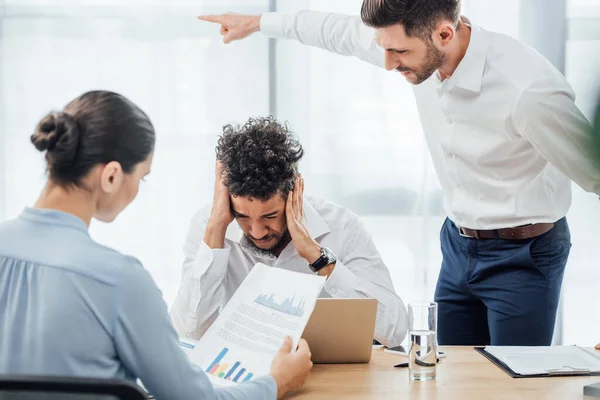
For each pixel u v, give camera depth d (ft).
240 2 10.44
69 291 3.63
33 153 10.51
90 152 3.72
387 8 5.93
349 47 7.94
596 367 5.28
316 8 10.42
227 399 4.17
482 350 5.85
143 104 10.52
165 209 10.57
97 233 10.55
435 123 7.23
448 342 7.66
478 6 10.46
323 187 10.61
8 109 10.44
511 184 6.83
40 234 3.74
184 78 10.51
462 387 4.93
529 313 6.96
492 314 7.18
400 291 10.69
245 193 5.86
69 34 10.41
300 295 5.17
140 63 10.49
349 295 6.10
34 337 3.61
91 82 10.48
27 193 10.55
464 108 6.79
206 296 6.23
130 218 10.56
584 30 10.43
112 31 10.43
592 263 10.70
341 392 4.85
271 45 10.46
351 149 10.57
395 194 10.61
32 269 3.66
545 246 6.91
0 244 3.74
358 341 5.44
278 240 6.45
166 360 3.83
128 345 3.74
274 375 4.63
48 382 2.98
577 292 10.75
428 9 5.96
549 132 6.36
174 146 10.53
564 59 10.46
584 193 10.63
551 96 6.28
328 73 10.49
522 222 6.86
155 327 3.78
